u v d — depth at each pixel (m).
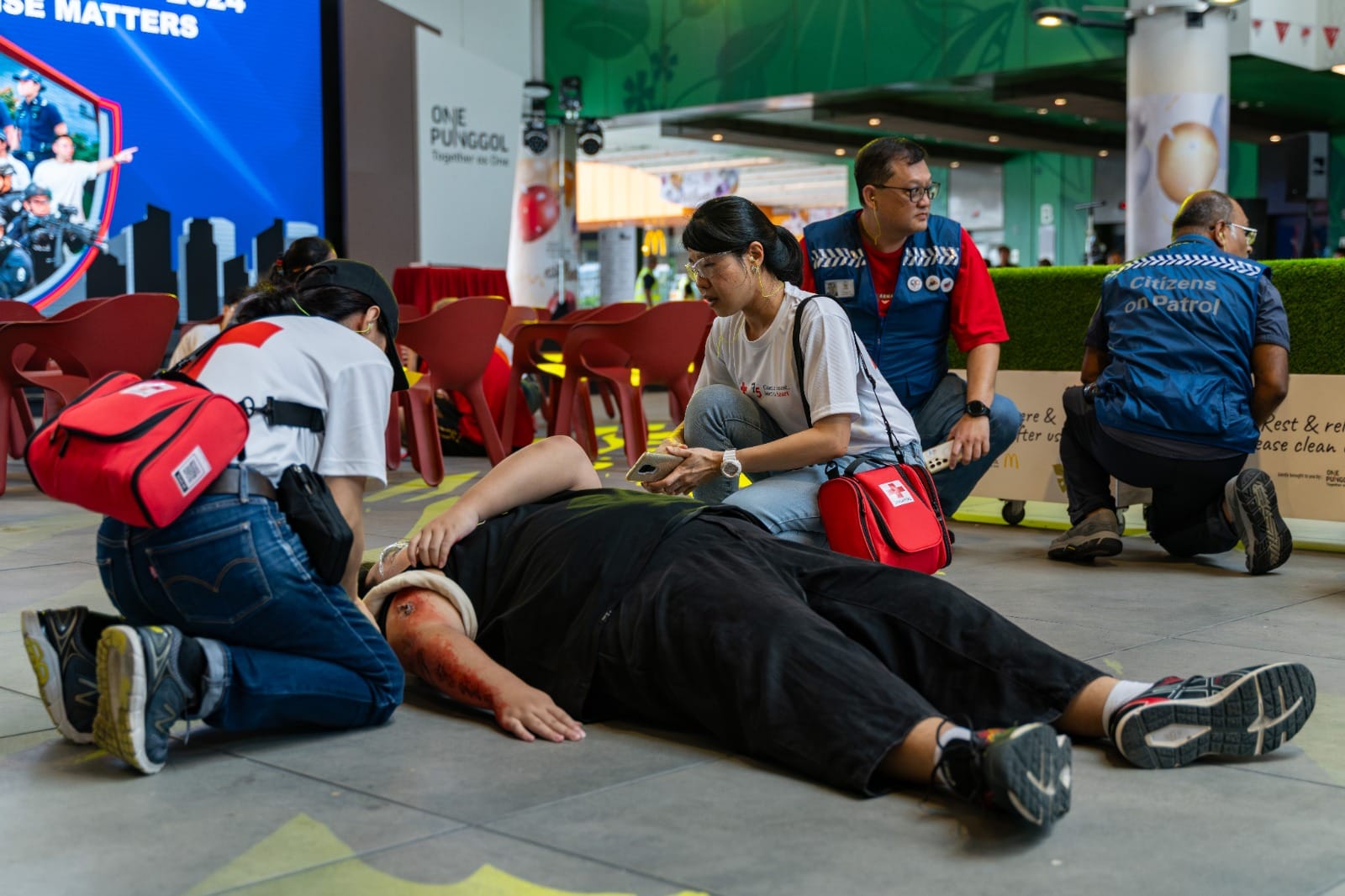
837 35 17.14
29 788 1.91
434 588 2.34
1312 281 4.29
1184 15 13.73
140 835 1.71
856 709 1.86
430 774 1.97
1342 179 23.30
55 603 3.38
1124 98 17.69
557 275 19.30
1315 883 1.55
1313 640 2.88
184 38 11.69
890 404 3.06
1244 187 25.23
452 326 6.23
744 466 2.88
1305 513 4.27
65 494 1.86
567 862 1.61
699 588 2.10
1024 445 4.81
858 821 1.76
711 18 18.03
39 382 5.90
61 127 11.05
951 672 2.08
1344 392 4.18
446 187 13.62
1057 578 3.72
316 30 12.41
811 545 2.89
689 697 2.06
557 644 2.24
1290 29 14.51
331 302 2.22
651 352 6.96
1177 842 1.68
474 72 13.81
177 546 1.96
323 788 1.90
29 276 10.91
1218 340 3.78
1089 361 4.14
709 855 1.64
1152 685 2.01
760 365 3.04
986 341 3.63
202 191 11.89
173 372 2.07
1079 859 1.62
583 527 2.28
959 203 27.91
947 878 1.56
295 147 12.41
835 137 22.50
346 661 2.12
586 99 19.12
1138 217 14.20
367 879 1.56
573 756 2.06
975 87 17.22
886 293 3.71
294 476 2.03
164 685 1.94
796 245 3.02
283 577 2.02
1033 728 1.66
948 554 2.79
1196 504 3.89
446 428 7.59
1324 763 2.00
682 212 30.19
